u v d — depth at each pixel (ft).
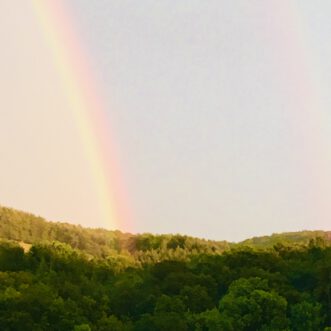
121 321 373.81
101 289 426.92
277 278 418.92
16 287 395.34
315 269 437.58
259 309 360.89
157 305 376.27
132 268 508.12
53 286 403.95
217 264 460.96
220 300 394.32
